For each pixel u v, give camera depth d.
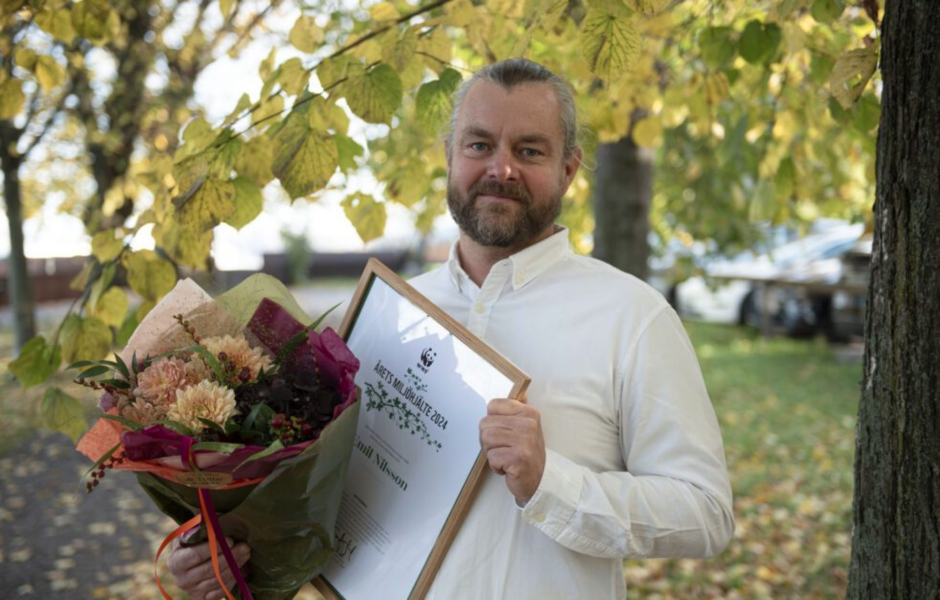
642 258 4.06
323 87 1.96
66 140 6.99
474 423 1.48
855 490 1.53
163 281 2.12
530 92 1.55
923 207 1.37
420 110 1.95
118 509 5.43
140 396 1.38
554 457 1.41
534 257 1.63
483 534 1.47
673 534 1.39
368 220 2.34
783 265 11.86
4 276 18.19
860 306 11.42
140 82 6.06
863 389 1.50
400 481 1.55
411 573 1.50
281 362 1.50
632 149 3.97
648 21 2.39
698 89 2.79
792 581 4.11
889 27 1.42
